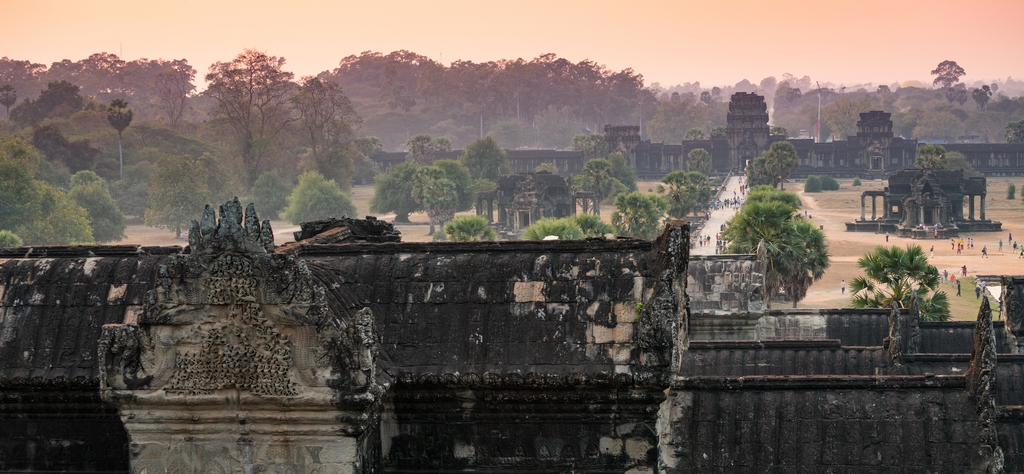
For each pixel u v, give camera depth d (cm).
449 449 1847
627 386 1769
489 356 1816
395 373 1800
